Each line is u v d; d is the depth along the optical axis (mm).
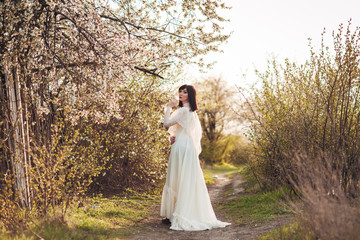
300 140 5668
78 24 5555
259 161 7598
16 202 4410
